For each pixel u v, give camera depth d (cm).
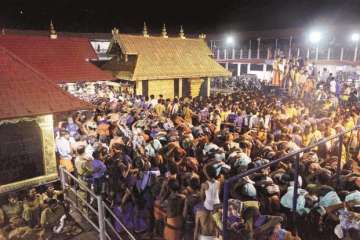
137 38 2555
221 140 1195
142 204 867
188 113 1642
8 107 851
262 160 873
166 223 730
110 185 913
